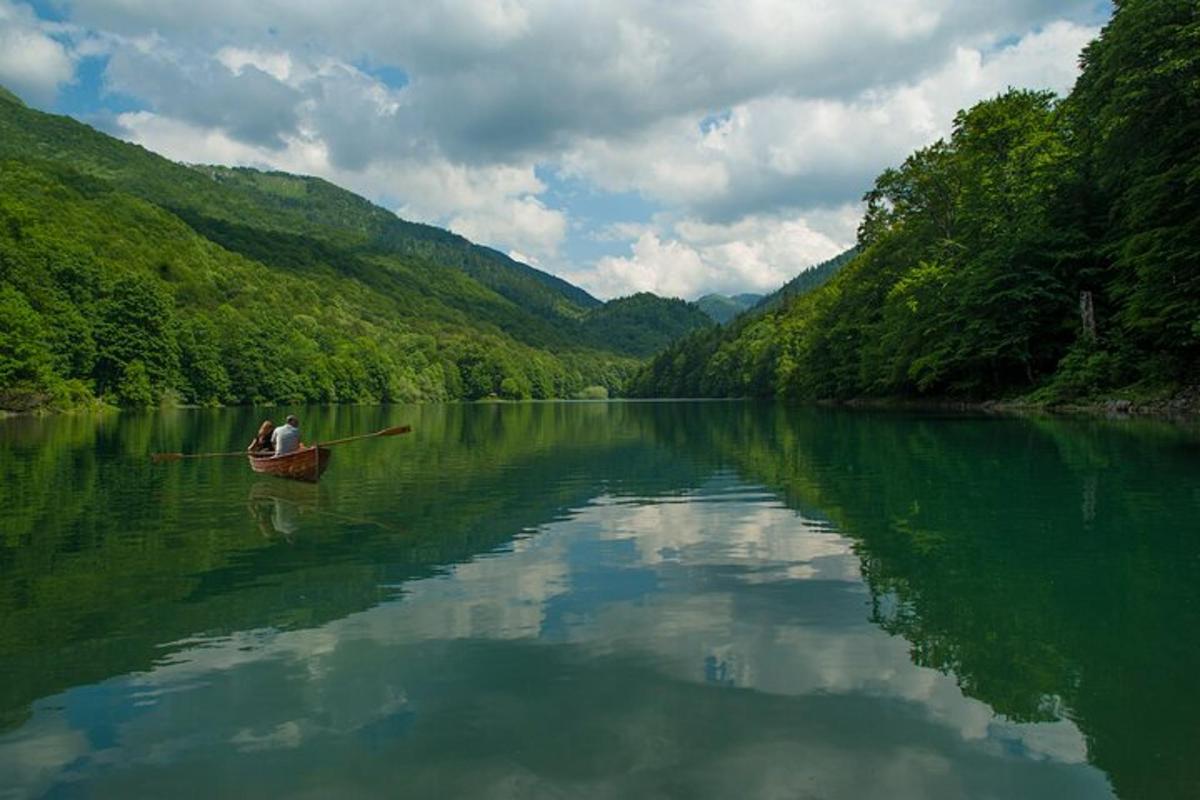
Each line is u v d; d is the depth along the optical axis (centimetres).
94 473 1703
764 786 378
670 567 809
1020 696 477
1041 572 757
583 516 1125
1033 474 1418
